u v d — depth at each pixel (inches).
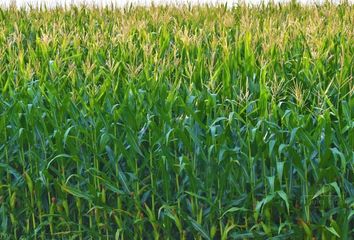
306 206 247.9
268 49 313.9
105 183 261.6
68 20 478.0
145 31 404.8
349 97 277.1
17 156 282.7
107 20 481.7
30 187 272.5
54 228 282.5
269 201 248.7
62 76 307.9
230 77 308.5
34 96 285.7
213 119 271.4
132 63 316.2
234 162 258.2
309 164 255.1
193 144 265.3
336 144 253.8
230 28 421.7
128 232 268.5
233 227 257.1
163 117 261.6
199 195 263.3
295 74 312.0
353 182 253.6
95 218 271.6
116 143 260.7
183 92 290.8
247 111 276.7
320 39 340.8
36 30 440.8
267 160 262.7
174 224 272.1
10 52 343.9
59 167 274.5
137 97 279.7
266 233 251.8
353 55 320.8
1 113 293.0
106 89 283.6
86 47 374.9
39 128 275.0
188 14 471.2
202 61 317.1
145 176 276.8
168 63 302.7
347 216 247.0
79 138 270.4
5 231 280.4
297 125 255.1
